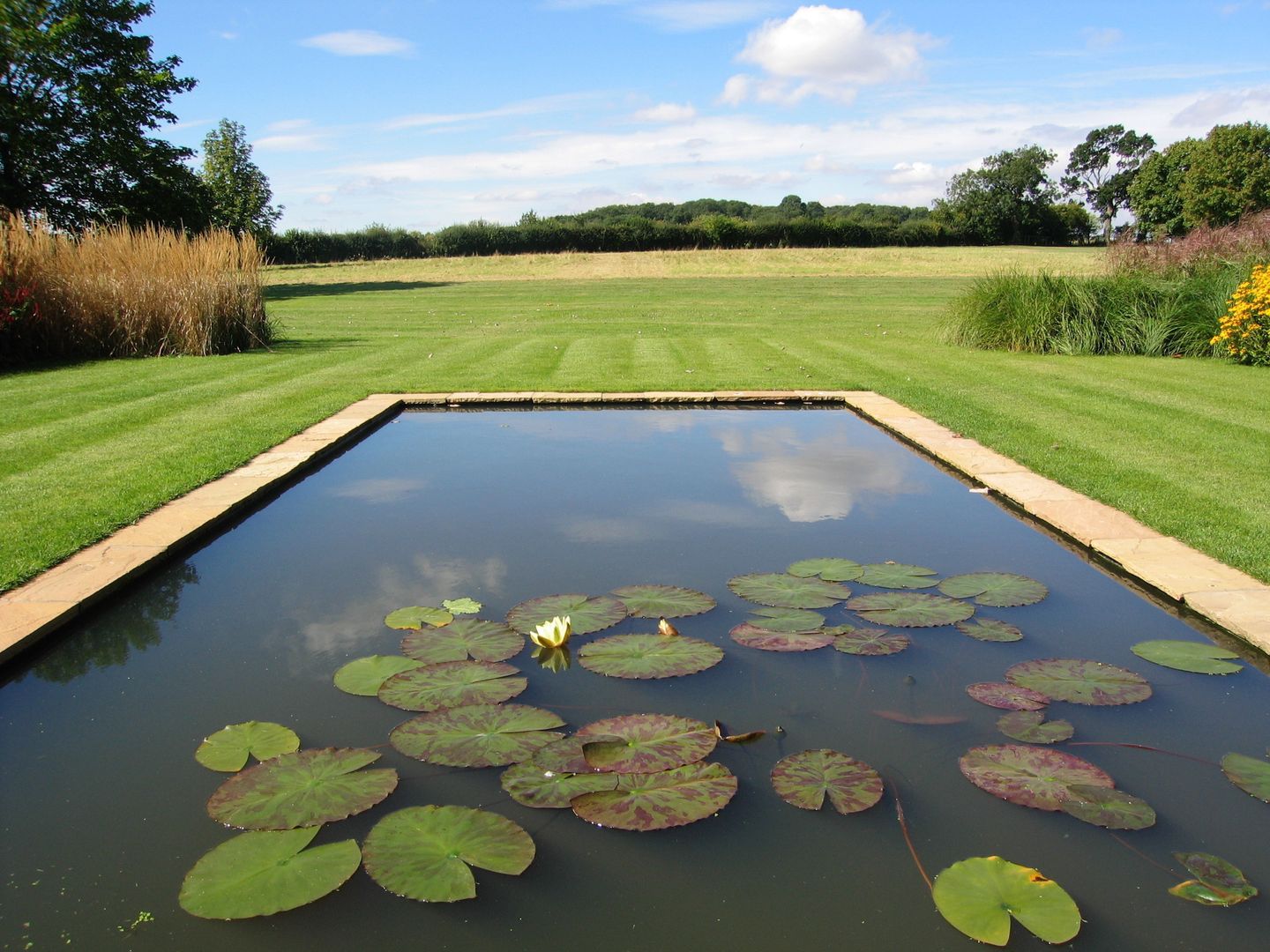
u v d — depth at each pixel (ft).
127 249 29.86
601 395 21.57
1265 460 14.93
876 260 103.71
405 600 9.68
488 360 28.53
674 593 9.52
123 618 9.33
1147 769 6.49
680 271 93.81
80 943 4.82
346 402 20.56
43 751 6.81
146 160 63.31
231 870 5.27
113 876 5.37
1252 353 26.11
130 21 61.31
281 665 8.19
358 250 121.80
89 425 17.93
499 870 5.21
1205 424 17.92
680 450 16.78
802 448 17.02
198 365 27.04
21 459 15.06
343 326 42.34
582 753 6.46
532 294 67.10
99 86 59.41
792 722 7.09
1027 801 5.95
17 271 27.32
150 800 6.14
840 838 5.66
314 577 10.40
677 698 7.45
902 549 11.30
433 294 68.23
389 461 16.06
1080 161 180.24
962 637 8.67
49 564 10.16
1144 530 11.45
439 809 5.79
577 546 11.43
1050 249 121.29
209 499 12.81
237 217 115.24
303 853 5.41
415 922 4.95
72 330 28.45
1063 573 10.48
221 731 6.92
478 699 7.28
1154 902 5.14
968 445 16.28
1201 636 8.82
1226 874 5.34
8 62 54.03
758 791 6.15
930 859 5.49
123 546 10.84
